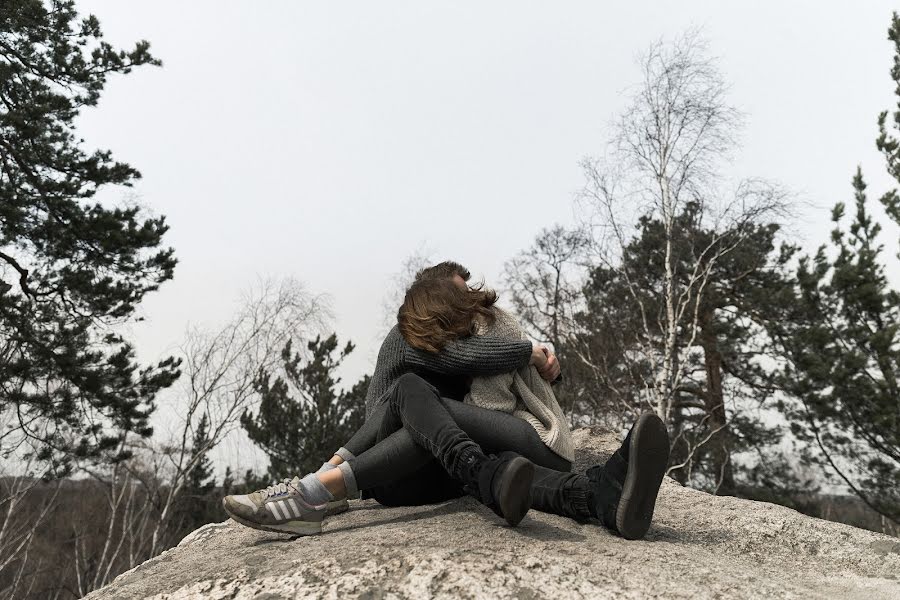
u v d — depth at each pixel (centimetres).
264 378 1315
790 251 1534
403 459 195
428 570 150
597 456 329
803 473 1470
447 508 216
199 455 1295
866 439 1105
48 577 1566
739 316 1545
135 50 1067
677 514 246
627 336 1371
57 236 1022
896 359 1023
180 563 202
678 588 148
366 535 185
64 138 1060
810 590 171
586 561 160
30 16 1014
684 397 1636
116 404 1051
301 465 1286
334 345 1359
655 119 1236
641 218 1448
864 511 1558
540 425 213
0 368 989
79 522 1470
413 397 194
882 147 1096
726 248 1312
